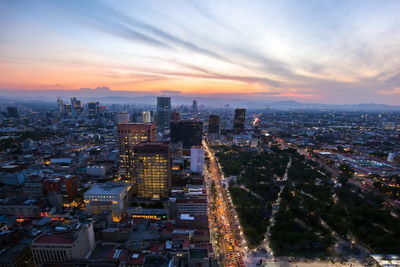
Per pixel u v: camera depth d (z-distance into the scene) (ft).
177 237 591.78
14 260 518.78
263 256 610.65
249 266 572.92
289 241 652.07
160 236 613.93
